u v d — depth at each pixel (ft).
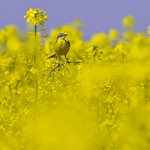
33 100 37.17
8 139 33.09
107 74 41.52
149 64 49.39
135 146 33.63
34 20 31.24
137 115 36.81
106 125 34.55
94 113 37.58
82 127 34.42
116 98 38.70
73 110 37.60
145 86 42.29
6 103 36.65
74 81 47.06
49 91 39.63
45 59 42.73
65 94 40.34
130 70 44.83
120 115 37.78
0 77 39.17
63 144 32.63
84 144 32.94
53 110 37.76
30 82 39.19
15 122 35.35
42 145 32.76
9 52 44.65
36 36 32.17
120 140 34.06
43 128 33.06
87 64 40.11
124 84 41.63
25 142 33.01
